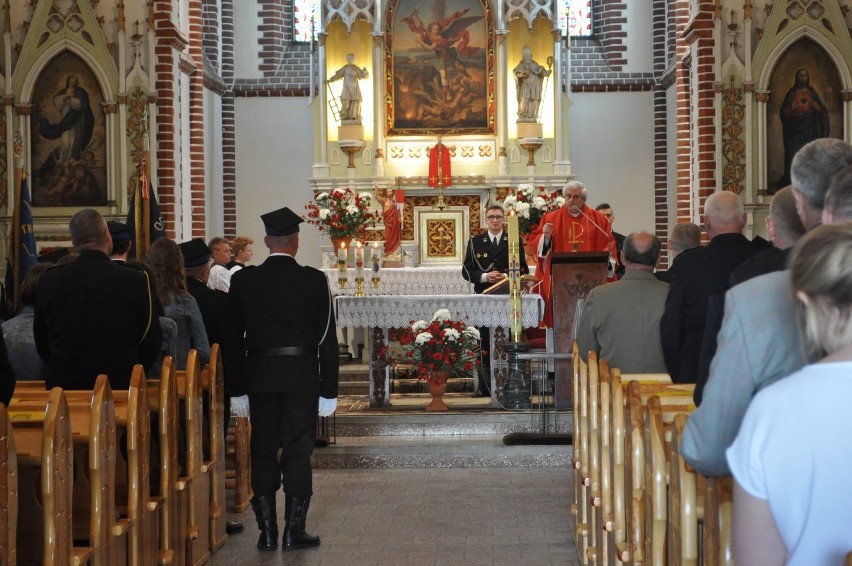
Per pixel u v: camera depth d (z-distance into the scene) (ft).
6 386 15.16
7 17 53.67
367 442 34.30
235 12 71.51
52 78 53.83
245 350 24.43
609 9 71.10
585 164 70.74
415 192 63.93
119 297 21.31
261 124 71.26
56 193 53.78
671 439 12.89
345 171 64.59
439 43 64.75
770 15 53.36
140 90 53.88
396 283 51.78
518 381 36.76
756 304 10.46
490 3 64.28
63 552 14.85
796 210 13.96
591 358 20.48
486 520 26.27
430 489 30.01
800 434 7.83
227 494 30.73
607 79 70.54
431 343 35.60
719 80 53.52
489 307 36.40
